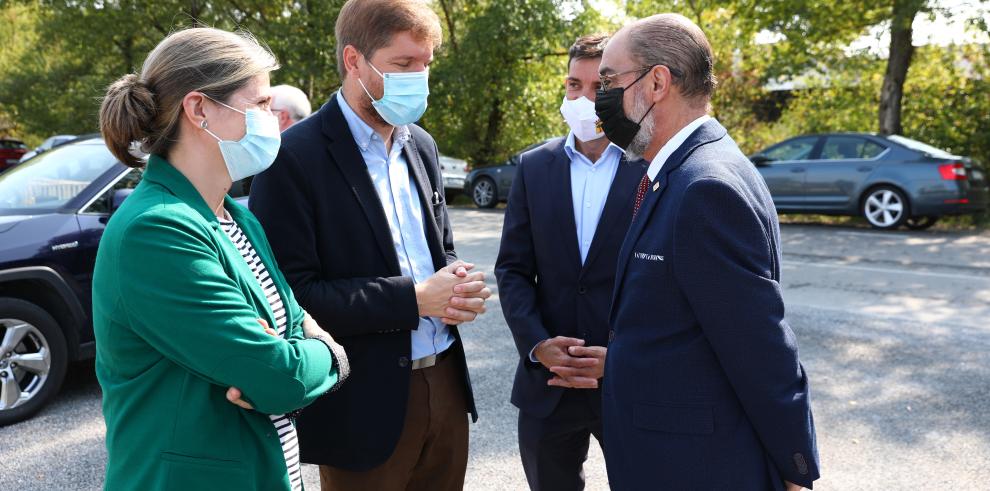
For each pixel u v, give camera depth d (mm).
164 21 19000
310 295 1871
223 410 1396
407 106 1976
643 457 1620
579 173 2393
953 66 14359
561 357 2225
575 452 2500
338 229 1969
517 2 18297
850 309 6031
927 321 5609
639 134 1747
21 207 4195
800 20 13211
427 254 2184
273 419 1548
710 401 1575
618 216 2256
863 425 3701
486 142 20172
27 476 3229
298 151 1937
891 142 10766
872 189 10727
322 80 18516
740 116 18312
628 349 1664
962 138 13750
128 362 1369
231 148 1492
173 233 1337
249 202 1953
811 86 16234
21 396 3887
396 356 1987
